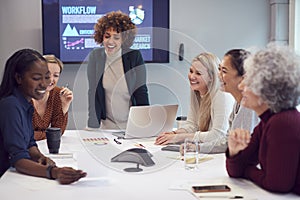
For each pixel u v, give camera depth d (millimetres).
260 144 1610
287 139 1441
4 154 1954
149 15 4277
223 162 2049
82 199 1498
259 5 4453
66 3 4184
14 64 1939
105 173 1852
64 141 2646
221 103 2322
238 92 2164
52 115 2854
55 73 2795
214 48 4406
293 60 1476
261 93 1478
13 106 1902
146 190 1597
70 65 4254
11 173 1867
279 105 1480
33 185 1680
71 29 4199
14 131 1891
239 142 1695
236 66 2119
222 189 1565
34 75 1924
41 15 4215
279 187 1487
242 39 4457
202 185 1628
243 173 1726
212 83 2342
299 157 1450
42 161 1988
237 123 2125
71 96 2840
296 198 1475
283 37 4352
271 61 1470
